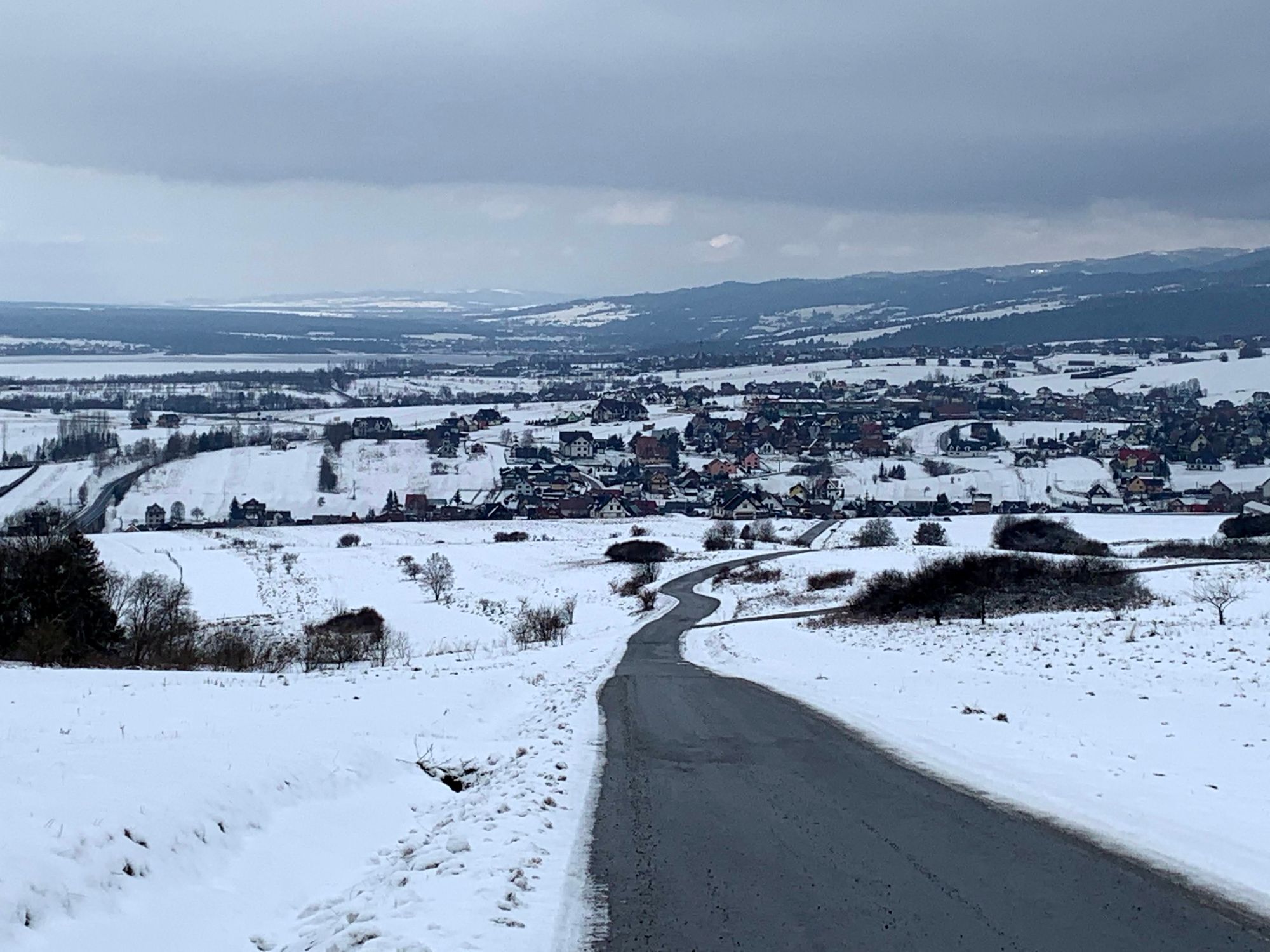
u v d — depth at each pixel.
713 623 44.12
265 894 7.77
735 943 6.68
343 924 7.02
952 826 9.59
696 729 15.62
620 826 9.71
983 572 40.28
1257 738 13.14
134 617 34.53
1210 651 21.23
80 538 31.80
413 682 20.75
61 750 10.47
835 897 7.58
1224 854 8.49
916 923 7.01
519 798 10.39
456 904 7.18
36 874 6.41
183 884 7.36
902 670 22.62
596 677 23.83
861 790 11.20
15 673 20.33
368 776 11.44
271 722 14.18
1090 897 7.51
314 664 30.25
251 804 9.12
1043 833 9.26
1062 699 17.00
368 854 9.28
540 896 7.55
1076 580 39.88
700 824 9.75
